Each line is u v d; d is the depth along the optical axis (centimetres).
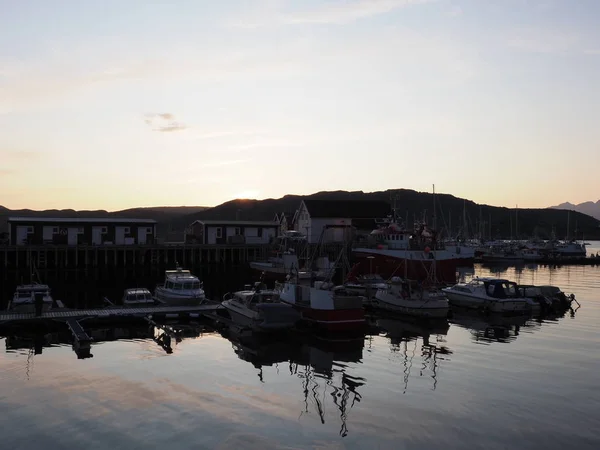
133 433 1416
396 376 1942
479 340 2555
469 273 6556
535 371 1994
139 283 4878
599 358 2189
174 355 2244
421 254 5222
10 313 2892
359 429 1453
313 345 2453
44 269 5572
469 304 3488
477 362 2130
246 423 1489
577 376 1927
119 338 2586
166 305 3300
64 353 2261
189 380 1880
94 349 2342
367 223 7038
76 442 1361
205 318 3070
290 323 2625
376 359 2191
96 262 5691
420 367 2062
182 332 2739
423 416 1546
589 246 16675
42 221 5941
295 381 1881
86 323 2847
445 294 3644
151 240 6425
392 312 3331
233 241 6850
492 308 3353
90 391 1744
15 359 2150
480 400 1677
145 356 2219
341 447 1344
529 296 3494
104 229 6209
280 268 5119
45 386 1794
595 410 1592
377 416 1547
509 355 2245
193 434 1412
